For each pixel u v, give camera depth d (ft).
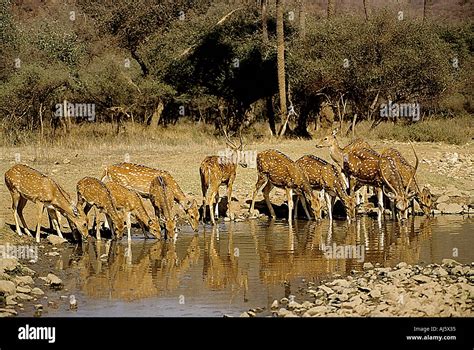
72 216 52.75
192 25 137.59
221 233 57.41
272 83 131.95
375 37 118.93
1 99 109.81
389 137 114.83
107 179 58.34
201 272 44.93
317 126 130.41
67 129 116.98
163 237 55.83
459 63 149.89
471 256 48.91
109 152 94.53
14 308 37.27
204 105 135.85
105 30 132.77
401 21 122.31
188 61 134.21
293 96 128.98
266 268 45.91
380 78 117.50
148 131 123.03
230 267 46.21
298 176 61.41
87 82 123.24
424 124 118.01
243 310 37.06
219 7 146.61
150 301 38.58
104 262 47.42
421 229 58.95
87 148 98.63
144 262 47.50
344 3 234.99
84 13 142.20
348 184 66.64
